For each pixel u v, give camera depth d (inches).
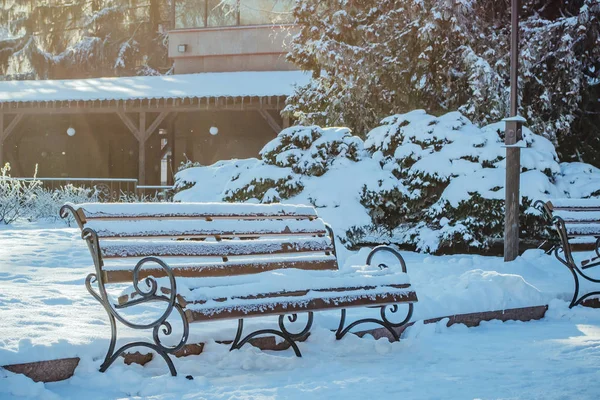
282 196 424.8
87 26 1547.7
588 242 283.1
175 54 1080.8
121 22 1542.8
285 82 944.9
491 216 421.4
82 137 1171.3
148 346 165.9
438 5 592.1
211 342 186.7
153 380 159.6
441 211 432.1
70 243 399.9
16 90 1034.1
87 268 319.3
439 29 596.7
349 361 188.1
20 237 422.3
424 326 225.8
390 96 665.6
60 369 159.3
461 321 240.7
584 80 652.7
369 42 649.0
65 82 1070.4
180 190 497.7
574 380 167.5
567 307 266.1
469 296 248.8
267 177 427.2
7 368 151.9
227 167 496.1
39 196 630.5
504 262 349.4
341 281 193.5
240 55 1057.5
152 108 955.3
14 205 598.5
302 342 200.1
